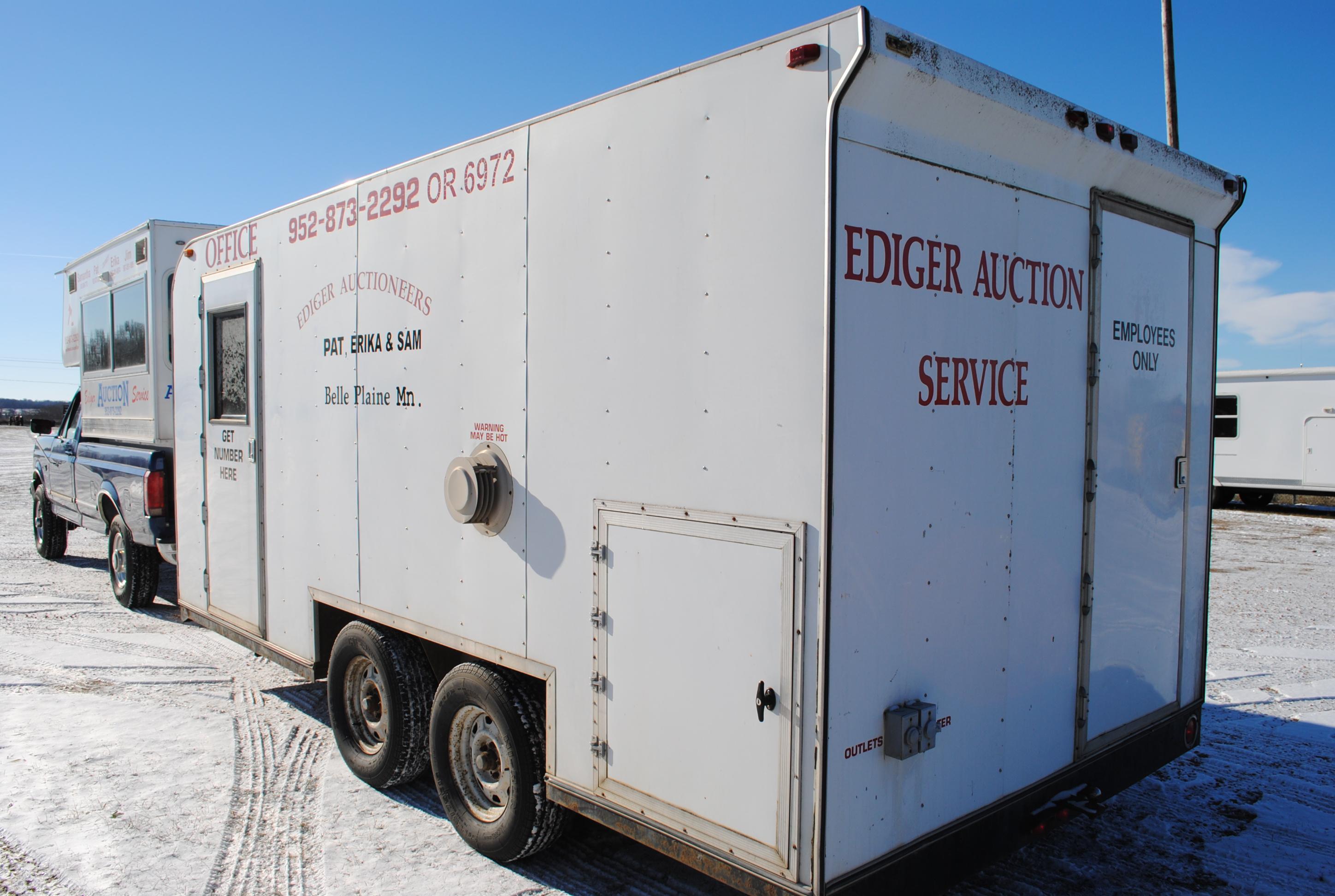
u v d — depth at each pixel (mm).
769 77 2264
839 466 2156
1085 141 2834
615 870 3287
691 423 2453
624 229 2656
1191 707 3672
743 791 2314
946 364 2461
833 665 2156
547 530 2936
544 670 2961
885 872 2303
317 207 4129
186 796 3938
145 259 6988
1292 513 15969
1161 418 3418
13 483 18750
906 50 2176
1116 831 3672
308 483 4230
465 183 3279
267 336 4539
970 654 2570
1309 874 3311
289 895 3105
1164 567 3463
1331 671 6113
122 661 6109
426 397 3479
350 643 4008
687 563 2465
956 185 2490
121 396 7691
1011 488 2707
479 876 3234
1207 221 3652
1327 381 15000
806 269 2180
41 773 4199
